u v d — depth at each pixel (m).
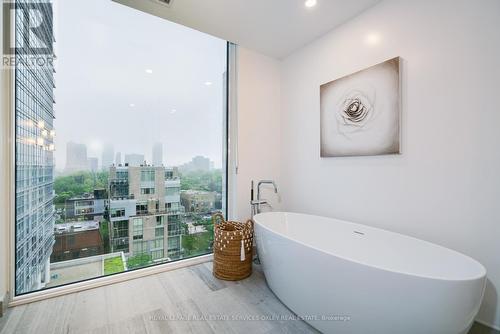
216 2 1.80
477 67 1.33
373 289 1.10
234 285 1.86
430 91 1.52
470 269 1.18
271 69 2.74
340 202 2.12
